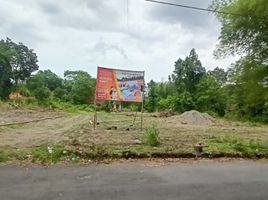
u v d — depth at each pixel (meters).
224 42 16.91
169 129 25.08
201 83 62.97
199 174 9.41
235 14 15.55
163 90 78.94
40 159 10.43
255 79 16.23
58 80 97.19
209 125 33.16
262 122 42.69
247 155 12.52
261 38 15.81
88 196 7.07
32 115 37.03
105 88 18.25
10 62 88.56
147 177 8.84
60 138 16.42
